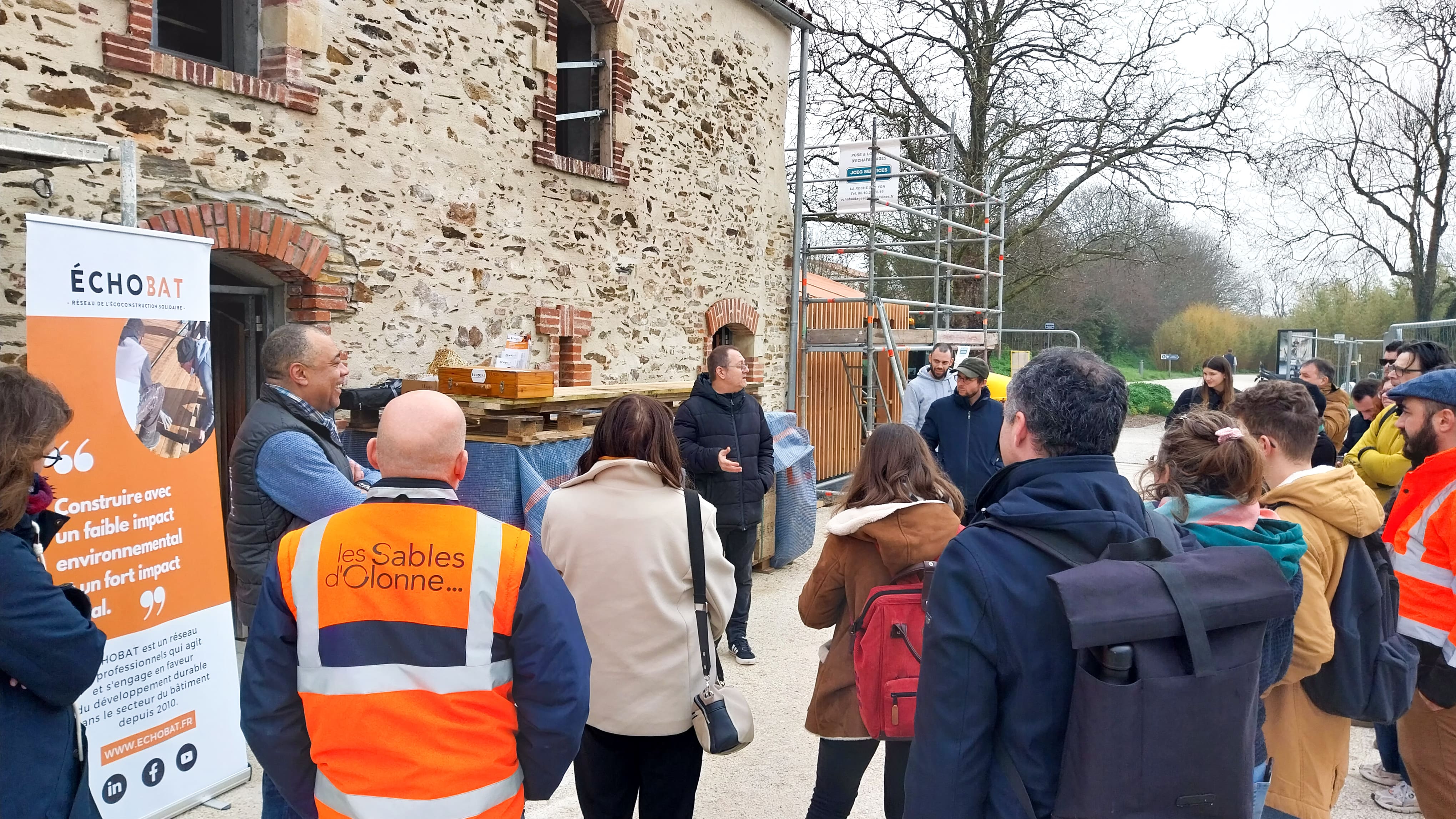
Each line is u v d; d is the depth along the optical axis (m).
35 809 1.69
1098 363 1.70
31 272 2.59
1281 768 2.51
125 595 2.83
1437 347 4.22
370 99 4.95
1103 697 1.41
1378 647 2.28
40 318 2.61
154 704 2.94
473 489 4.50
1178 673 1.44
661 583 2.41
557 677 1.67
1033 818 1.50
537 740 1.69
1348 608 2.26
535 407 4.77
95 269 2.75
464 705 1.61
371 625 1.61
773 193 9.02
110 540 2.79
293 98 4.50
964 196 15.51
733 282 8.41
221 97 4.23
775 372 9.21
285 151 4.53
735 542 4.81
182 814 3.11
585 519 2.43
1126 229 19.58
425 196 5.32
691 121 7.66
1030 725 1.53
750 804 3.38
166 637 2.97
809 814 2.71
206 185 4.18
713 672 2.49
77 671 1.72
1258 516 2.11
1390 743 3.42
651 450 2.51
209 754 3.13
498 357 5.40
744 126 8.45
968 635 1.56
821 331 9.53
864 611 2.45
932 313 11.62
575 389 5.37
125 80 3.85
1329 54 16.14
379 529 1.65
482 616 1.63
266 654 1.66
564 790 3.50
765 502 6.49
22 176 3.56
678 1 7.38
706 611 2.48
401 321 5.21
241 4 4.55
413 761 1.57
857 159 9.38
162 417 2.96
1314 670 2.18
